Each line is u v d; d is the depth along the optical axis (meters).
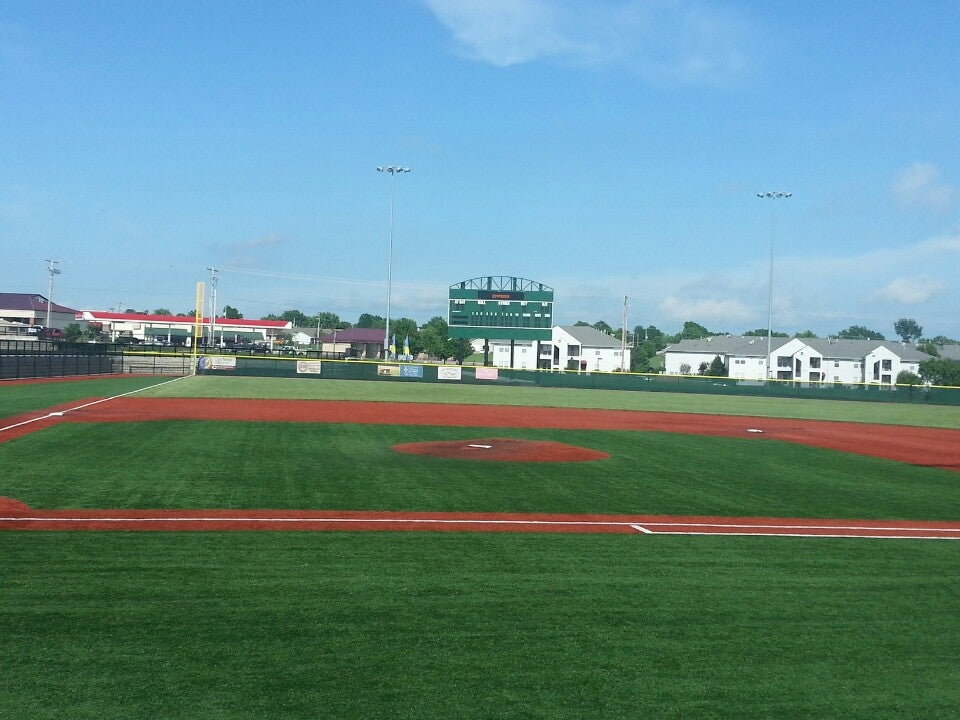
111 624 9.38
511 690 7.99
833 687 8.34
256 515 15.36
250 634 9.20
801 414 49.88
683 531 15.27
